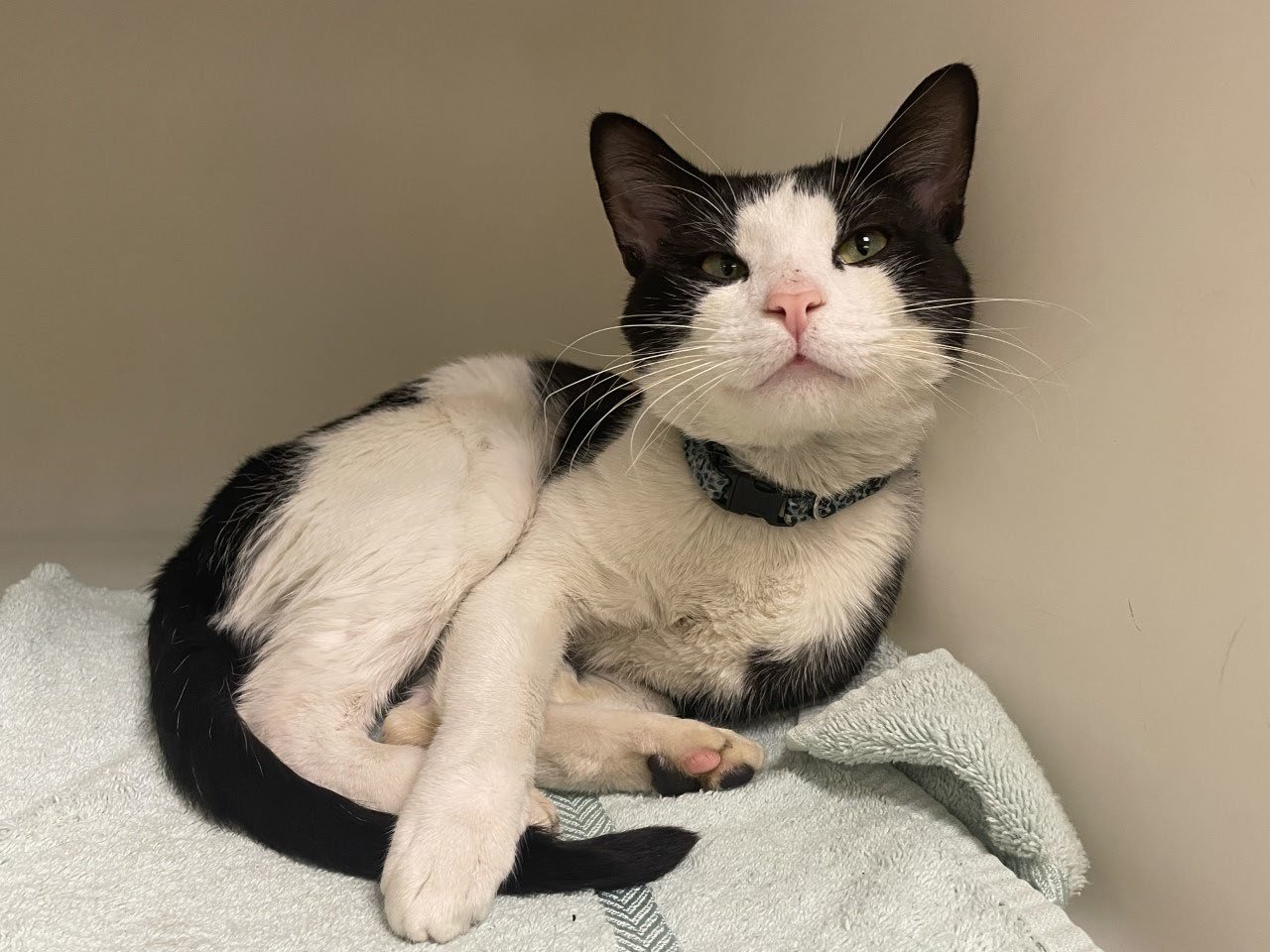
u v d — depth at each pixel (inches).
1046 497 12.2
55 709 13.2
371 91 19.4
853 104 15.2
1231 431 9.7
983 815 11.4
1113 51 10.8
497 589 13.0
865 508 13.4
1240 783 9.7
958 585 14.0
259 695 12.7
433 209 20.4
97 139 18.4
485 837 10.2
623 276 21.5
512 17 19.7
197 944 9.5
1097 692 11.5
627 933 9.9
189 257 19.5
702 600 13.2
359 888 10.4
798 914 10.3
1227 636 9.8
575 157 20.7
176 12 18.1
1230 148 9.5
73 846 10.8
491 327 21.5
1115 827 11.4
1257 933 9.5
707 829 11.7
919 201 13.2
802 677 13.7
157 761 12.3
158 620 13.6
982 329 13.1
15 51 17.6
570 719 12.5
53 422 19.8
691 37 19.6
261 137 19.1
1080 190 11.4
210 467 20.8
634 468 13.5
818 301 11.0
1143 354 10.6
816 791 12.3
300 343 20.6
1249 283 9.4
